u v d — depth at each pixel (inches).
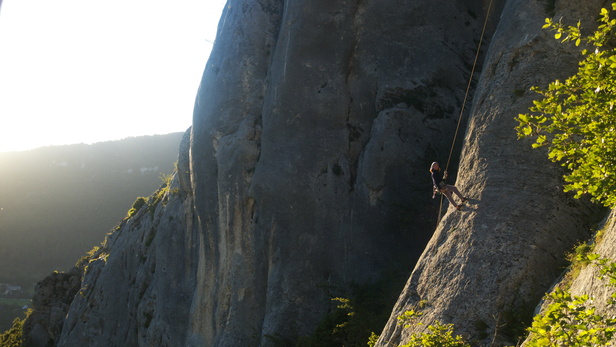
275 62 1163.3
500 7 1064.2
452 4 1056.2
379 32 1068.5
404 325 592.1
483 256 594.6
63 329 1962.4
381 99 1033.5
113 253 1910.7
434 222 954.7
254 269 1151.6
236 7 1348.4
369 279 960.9
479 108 697.0
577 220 593.0
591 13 658.8
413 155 985.5
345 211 1027.3
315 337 924.0
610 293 409.1
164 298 1469.0
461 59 1037.2
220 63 1320.1
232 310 1159.0
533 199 605.9
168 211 1582.2
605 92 352.2
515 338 539.5
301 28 1111.0
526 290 566.3
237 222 1183.6
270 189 1090.1
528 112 645.3
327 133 1069.8
